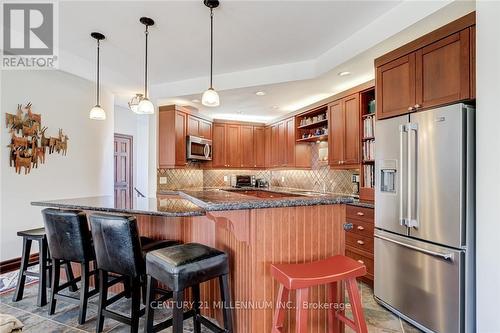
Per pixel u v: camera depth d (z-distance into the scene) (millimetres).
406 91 2355
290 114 5188
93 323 2156
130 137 6305
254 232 1723
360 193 3346
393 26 2332
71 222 2113
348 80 3465
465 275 1886
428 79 2168
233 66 3604
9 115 3256
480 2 1721
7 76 3240
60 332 2031
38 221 3572
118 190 5973
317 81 3498
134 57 3354
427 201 2092
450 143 1952
